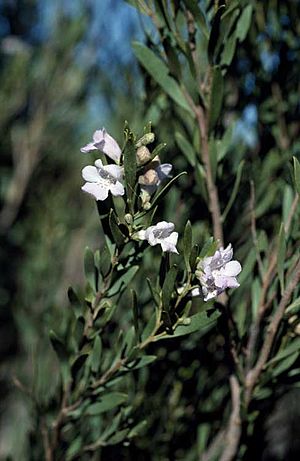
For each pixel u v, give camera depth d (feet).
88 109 3.69
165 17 1.54
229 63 1.54
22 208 3.83
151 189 1.38
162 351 1.77
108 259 1.47
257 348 1.64
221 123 1.69
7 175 3.85
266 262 1.60
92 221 3.18
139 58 1.57
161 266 1.41
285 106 1.84
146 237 1.36
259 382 1.55
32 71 3.69
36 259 3.10
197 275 1.35
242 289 1.73
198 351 1.81
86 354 1.53
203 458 1.84
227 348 1.59
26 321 2.84
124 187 1.37
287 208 1.62
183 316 1.41
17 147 3.74
